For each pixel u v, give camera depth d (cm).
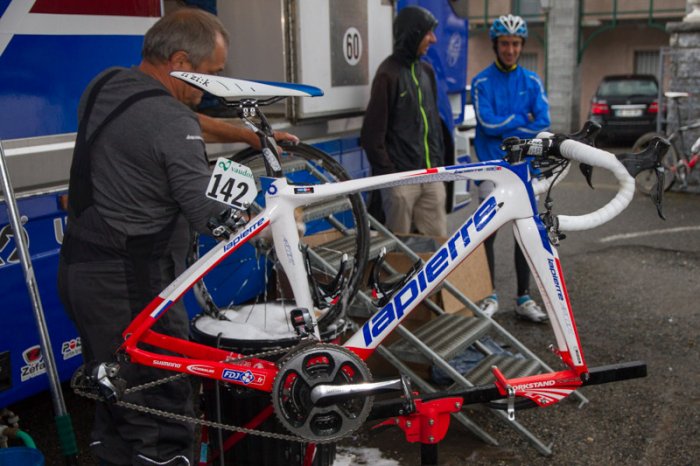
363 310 368
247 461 292
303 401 240
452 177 255
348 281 330
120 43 326
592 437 370
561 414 392
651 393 415
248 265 410
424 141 486
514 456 351
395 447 356
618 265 664
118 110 242
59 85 305
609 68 2280
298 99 430
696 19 962
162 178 242
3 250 292
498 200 254
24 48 291
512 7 2231
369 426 374
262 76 452
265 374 244
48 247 310
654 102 1598
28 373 307
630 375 258
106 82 249
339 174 337
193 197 238
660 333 505
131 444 254
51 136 304
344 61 472
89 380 236
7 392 299
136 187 241
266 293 414
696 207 897
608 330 511
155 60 256
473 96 527
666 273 639
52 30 300
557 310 254
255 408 283
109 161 242
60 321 319
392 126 476
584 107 2327
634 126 1611
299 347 239
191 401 267
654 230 787
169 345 251
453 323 387
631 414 392
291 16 427
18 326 301
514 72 519
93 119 246
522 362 376
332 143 475
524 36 511
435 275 256
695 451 356
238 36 454
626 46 2252
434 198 504
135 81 247
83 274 247
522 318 529
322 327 299
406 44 470
